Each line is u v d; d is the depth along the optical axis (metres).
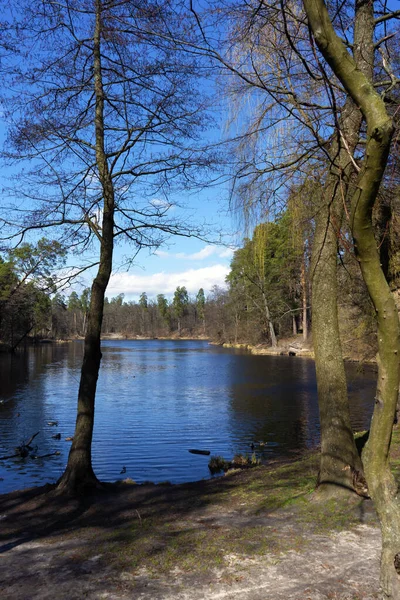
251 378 31.50
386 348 2.43
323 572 4.30
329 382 6.43
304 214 6.68
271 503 6.28
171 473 11.38
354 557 4.58
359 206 2.32
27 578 4.49
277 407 20.38
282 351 53.25
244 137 6.72
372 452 2.48
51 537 5.69
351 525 5.30
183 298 149.50
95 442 14.52
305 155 5.66
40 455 13.26
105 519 6.31
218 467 11.69
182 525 5.75
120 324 157.38
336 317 6.62
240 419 17.97
